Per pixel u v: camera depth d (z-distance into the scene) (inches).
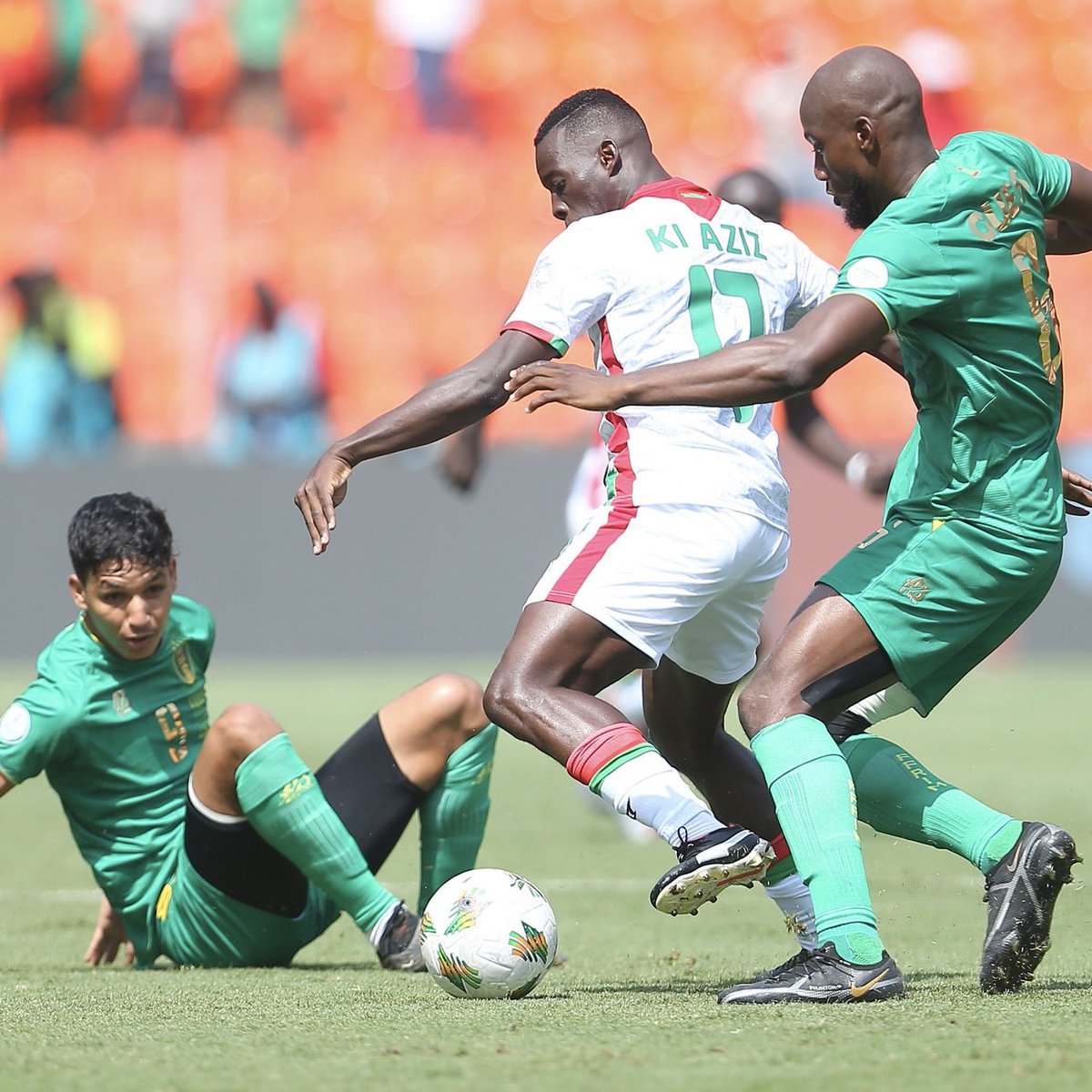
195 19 2476.6
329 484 441.4
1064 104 2561.5
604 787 430.3
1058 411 441.1
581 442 2103.8
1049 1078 304.3
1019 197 430.9
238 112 2486.5
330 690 1733.5
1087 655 2046.0
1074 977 472.7
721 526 451.5
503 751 1525.6
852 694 436.5
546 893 748.6
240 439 2142.0
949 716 1589.6
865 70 448.8
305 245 2390.5
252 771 518.0
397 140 2496.3
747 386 394.9
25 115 2452.0
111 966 554.3
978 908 685.9
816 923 423.8
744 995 417.4
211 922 535.8
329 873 527.8
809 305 501.4
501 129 2524.6
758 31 2568.9
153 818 548.1
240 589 1998.0
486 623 1978.3
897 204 422.0
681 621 452.1
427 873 558.6
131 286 2330.2
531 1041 355.6
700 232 477.1
